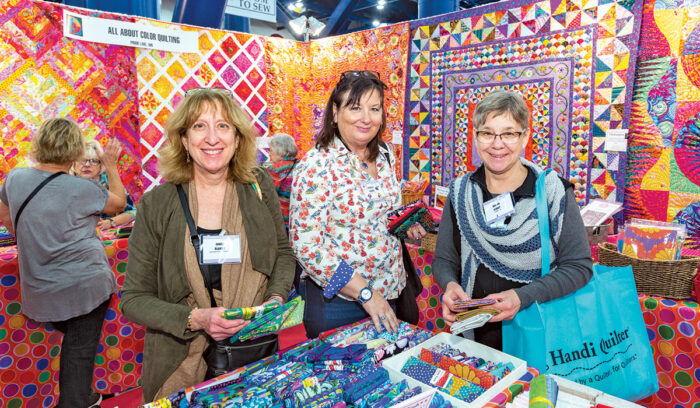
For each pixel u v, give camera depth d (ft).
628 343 4.59
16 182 6.85
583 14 10.86
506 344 4.43
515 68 12.22
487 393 3.27
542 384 3.21
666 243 6.24
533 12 11.70
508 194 4.55
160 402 3.36
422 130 14.65
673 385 6.07
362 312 5.34
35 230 6.75
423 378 3.68
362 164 5.45
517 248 4.52
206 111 4.16
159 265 4.25
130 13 15.43
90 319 7.31
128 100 13.83
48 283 6.86
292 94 17.43
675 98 9.84
